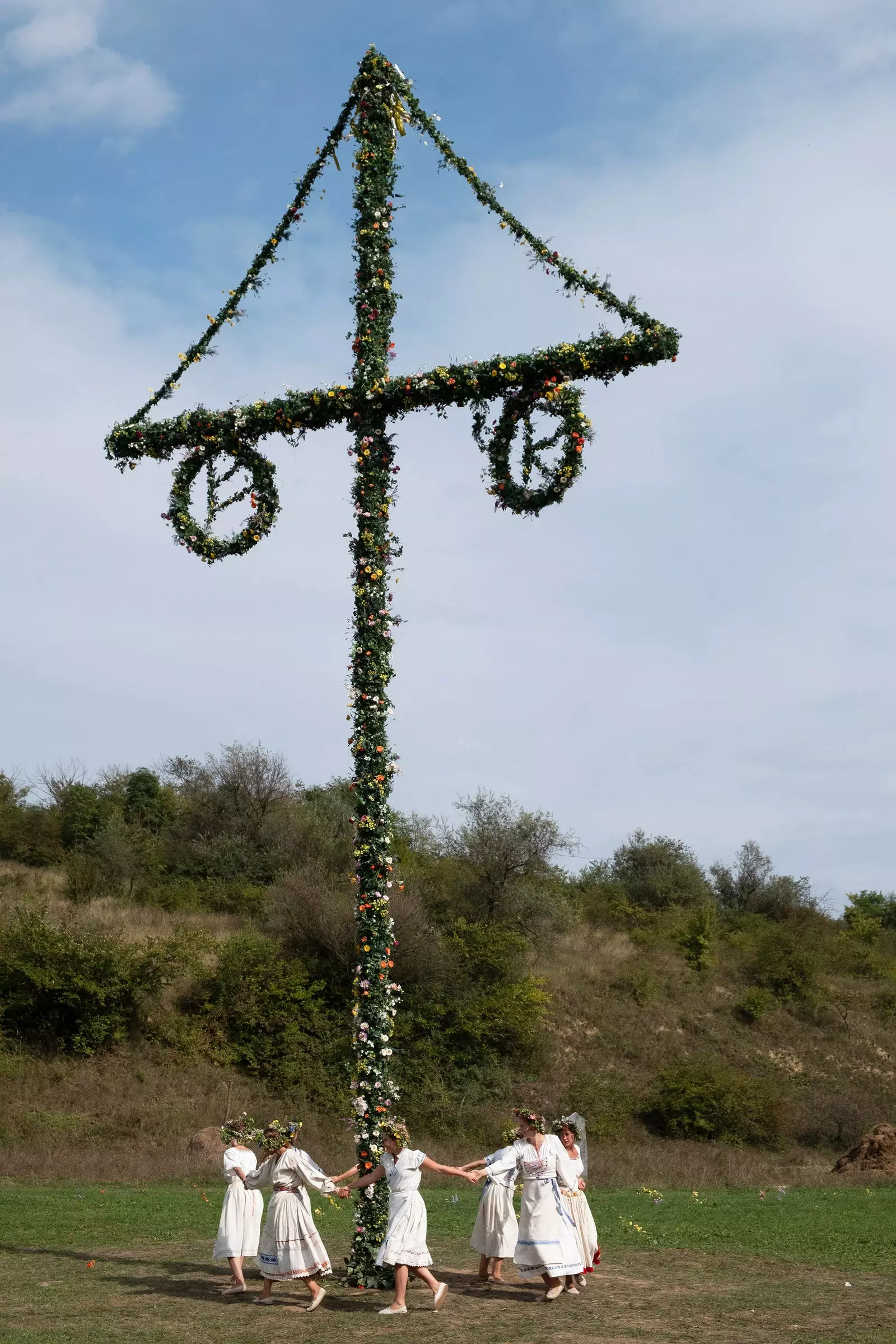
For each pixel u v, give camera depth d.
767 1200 19.45
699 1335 8.76
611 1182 23.19
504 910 39.62
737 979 42.25
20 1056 28.19
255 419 12.94
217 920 36.53
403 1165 10.11
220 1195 18.89
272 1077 30.09
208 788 45.12
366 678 11.93
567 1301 10.18
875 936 52.38
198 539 13.59
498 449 12.18
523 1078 33.31
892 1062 39.59
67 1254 12.67
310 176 13.23
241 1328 9.10
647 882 53.91
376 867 11.73
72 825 41.22
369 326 12.61
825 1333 8.79
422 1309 9.86
